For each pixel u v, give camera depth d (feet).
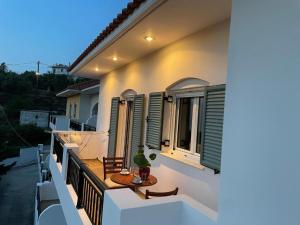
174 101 14.16
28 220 33.68
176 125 13.94
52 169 21.98
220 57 10.21
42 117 98.73
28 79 120.78
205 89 10.44
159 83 14.92
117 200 6.86
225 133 6.15
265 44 5.26
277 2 5.06
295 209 4.45
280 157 4.77
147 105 16.35
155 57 15.62
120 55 17.25
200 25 10.85
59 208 20.86
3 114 93.81
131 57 17.71
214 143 9.73
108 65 21.27
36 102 112.37
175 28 11.34
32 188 48.34
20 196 43.55
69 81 126.62
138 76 18.11
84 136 26.30
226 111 6.17
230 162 5.94
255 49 5.49
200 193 10.91
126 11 10.48
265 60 5.24
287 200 4.59
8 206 38.52
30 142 85.66
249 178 5.40
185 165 12.04
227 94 6.19
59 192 16.89
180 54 12.94
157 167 14.56
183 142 13.39
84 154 26.32
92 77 29.19
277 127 4.88
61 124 56.18
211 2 8.77
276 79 4.97
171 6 9.18
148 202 6.88
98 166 23.24
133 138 17.54
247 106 5.59
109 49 15.78
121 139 21.98
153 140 14.69
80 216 10.25
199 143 12.18
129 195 7.23
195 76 11.66
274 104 4.97
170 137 14.17
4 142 67.05
